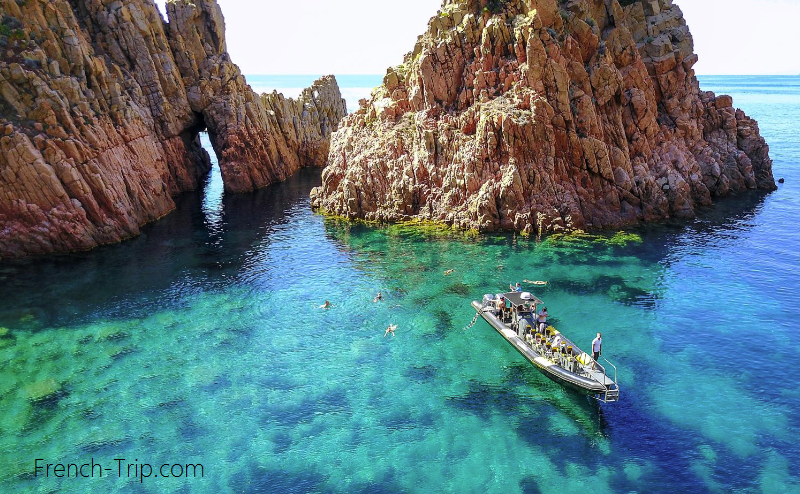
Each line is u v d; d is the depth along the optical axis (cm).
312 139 12825
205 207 8794
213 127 9944
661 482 2986
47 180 6288
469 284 5550
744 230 6906
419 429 3456
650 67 8038
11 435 3388
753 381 3884
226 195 9669
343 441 3347
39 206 6359
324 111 13525
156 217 7988
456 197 7306
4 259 6241
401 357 4309
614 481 2997
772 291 5253
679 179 7456
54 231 6384
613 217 7038
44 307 5103
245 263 6253
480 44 7612
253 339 4581
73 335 4603
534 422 3509
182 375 4050
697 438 3325
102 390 3850
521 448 3272
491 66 7481
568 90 7056
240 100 10181
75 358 4250
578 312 4900
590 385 3628
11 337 4550
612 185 7156
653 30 8112
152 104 9025
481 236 6831
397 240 6881
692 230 6906
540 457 3194
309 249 6706
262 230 7494
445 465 3136
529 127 6856
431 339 4575
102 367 4134
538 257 6128
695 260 5994
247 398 3784
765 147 9119
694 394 3750
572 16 7212
